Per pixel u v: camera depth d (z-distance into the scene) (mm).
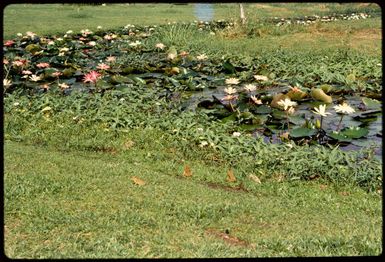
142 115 7172
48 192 4676
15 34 15969
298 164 5652
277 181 5477
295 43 13805
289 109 6801
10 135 6598
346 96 8539
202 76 9539
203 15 22609
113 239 3824
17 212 4250
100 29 16906
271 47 13234
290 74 10320
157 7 25125
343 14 22594
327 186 5387
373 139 6484
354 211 4750
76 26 18234
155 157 6016
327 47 13070
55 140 6480
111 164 5648
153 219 4203
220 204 4574
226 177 5488
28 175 5055
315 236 4027
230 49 13055
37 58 11609
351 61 11320
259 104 7570
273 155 5824
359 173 5480
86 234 3934
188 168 5535
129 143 6363
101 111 7258
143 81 8891
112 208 4398
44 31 16766
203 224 4195
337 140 6395
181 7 25625
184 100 8133
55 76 9281
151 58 12070
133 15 22203
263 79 8852
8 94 8141
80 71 10320
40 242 3795
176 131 6586
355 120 7172
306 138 6461
